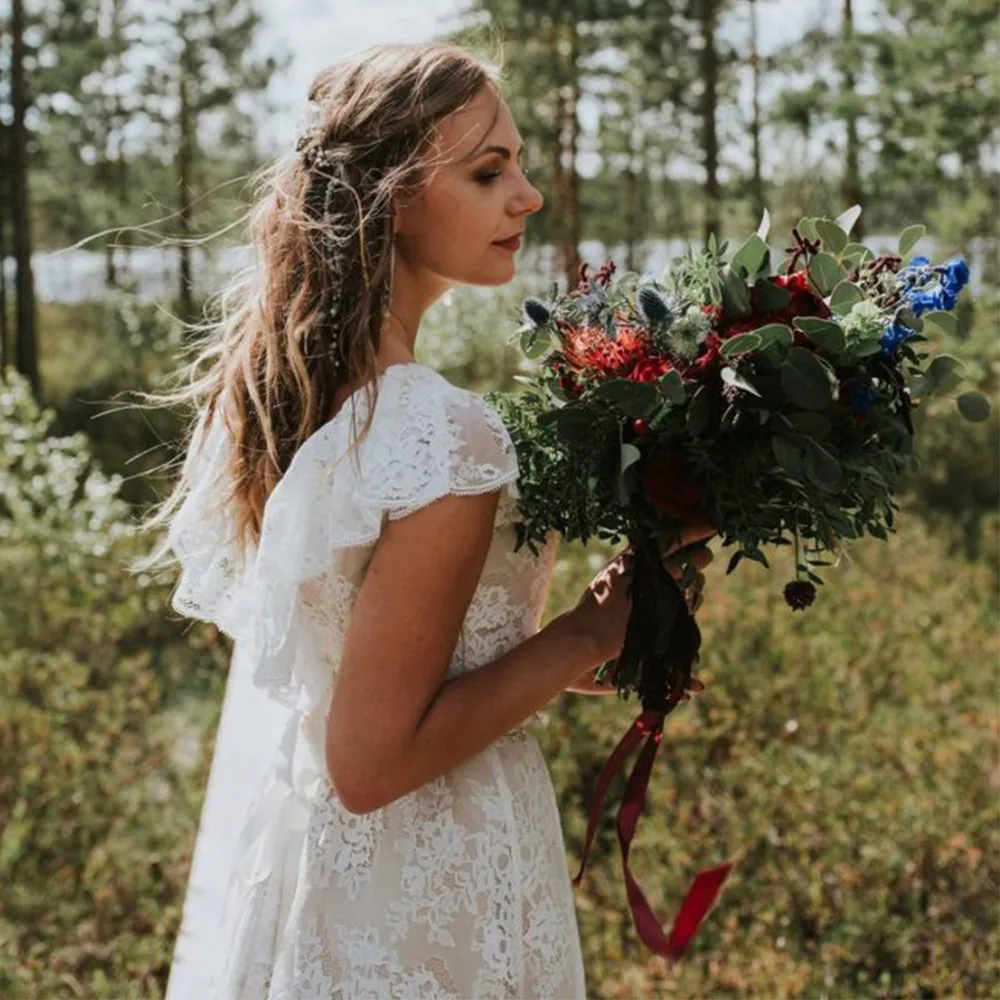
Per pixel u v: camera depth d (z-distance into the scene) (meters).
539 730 4.75
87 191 20.42
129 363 17.64
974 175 11.37
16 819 4.20
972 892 3.93
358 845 1.68
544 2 18.22
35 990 3.46
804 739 5.05
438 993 1.65
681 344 1.62
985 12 10.44
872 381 1.68
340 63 1.69
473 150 1.63
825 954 3.63
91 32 20.08
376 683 1.50
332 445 1.59
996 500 10.73
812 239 1.80
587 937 3.82
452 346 10.47
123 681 5.71
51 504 7.41
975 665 6.08
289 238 1.68
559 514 1.66
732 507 1.62
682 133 20.42
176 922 3.85
